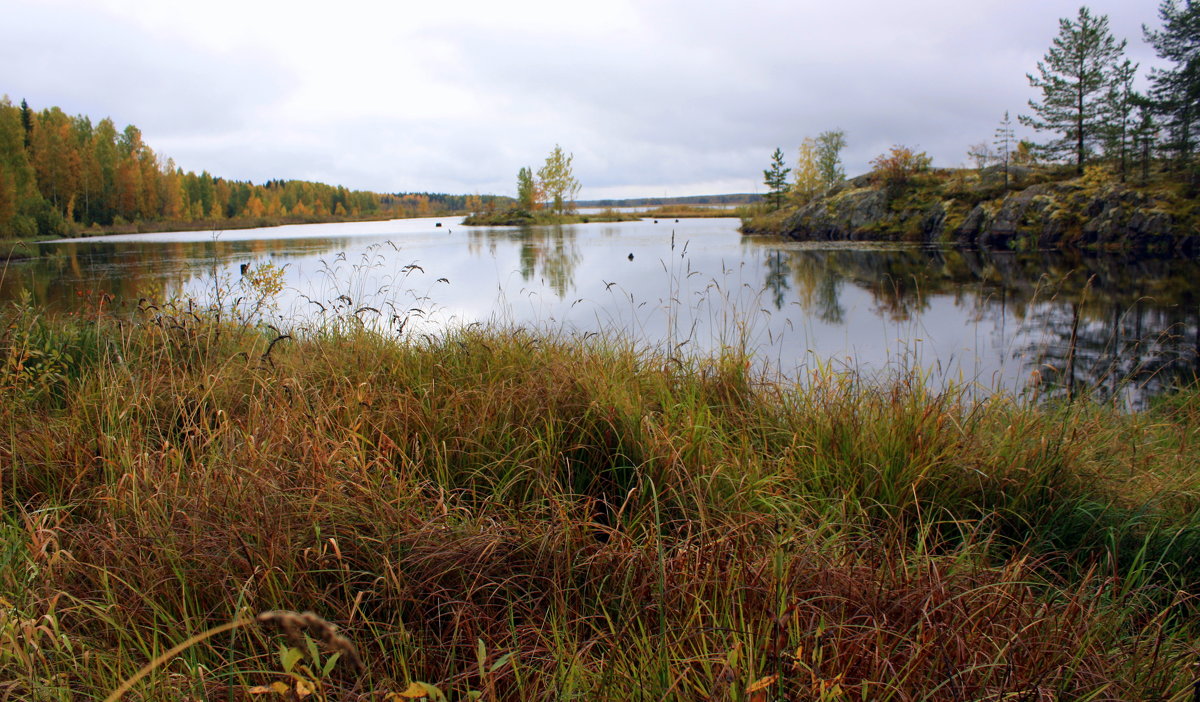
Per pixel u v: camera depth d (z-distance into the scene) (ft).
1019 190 95.66
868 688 5.25
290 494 7.52
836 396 11.82
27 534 7.23
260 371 12.42
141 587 6.40
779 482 9.55
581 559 7.14
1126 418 13.62
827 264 64.69
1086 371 22.26
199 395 11.28
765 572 6.33
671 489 8.64
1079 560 8.31
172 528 7.08
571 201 252.83
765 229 141.18
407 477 8.61
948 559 7.52
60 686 5.10
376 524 7.13
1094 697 5.28
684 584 6.19
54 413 11.84
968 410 12.25
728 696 4.85
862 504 9.16
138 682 5.14
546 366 12.17
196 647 5.60
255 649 5.79
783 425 11.78
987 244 89.04
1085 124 98.58
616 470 9.66
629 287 45.85
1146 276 50.31
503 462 9.34
